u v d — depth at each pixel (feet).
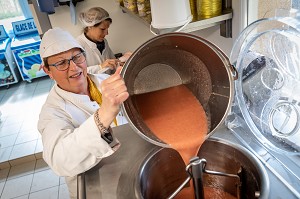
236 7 3.72
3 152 9.85
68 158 2.80
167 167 3.05
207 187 3.21
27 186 8.27
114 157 3.05
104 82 2.22
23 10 16.07
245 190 2.78
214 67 2.38
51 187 8.05
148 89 2.89
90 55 7.31
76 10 7.45
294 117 2.47
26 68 15.43
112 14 7.66
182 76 2.89
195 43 2.27
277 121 2.61
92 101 4.13
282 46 2.47
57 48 3.52
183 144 2.46
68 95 3.83
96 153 2.72
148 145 3.17
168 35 2.14
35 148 9.73
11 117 12.42
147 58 2.52
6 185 8.46
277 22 2.44
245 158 2.67
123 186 2.63
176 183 3.23
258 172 2.44
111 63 6.34
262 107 2.74
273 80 2.64
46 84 15.60
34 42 14.94
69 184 3.92
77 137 2.69
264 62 2.73
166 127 2.62
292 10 2.69
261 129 2.75
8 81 15.48
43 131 3.31
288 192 2.26
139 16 5.26
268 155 2.68
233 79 2.19
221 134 3.10
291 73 2.45
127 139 3.32
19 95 14.67
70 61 3.71
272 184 2.35
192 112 2.70
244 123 3.05
